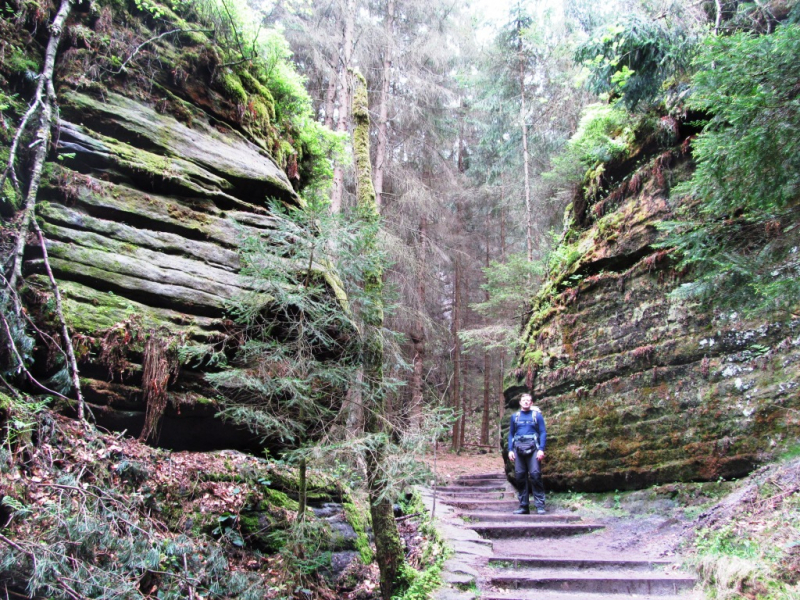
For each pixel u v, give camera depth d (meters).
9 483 3.40
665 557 5.26
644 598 4.46
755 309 4.43
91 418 4.59
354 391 4.80
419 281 16.39
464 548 5.71
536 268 12.29
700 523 5.53
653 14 8.05
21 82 5.24
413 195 16.12
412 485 4.92
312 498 5.65
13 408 3.88
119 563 3.31
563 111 14.91
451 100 18.50
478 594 4.61
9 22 5.23
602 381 7.99
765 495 5.13
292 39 13.91
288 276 4.78
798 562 3.88
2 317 4.07
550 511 7.79
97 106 5.62
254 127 7.43
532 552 5.77
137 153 5.73
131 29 6.21
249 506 4.88
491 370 22.98
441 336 17.52
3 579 2.97
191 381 5.26
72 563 3.10
